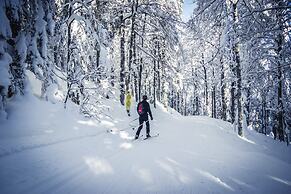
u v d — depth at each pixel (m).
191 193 3.43
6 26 5.85
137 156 5.61
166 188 3.60
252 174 4.44
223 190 3.57
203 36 11.58
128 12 16.98
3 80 5.51
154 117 17.12
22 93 6.77
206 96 32.19
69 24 9.17
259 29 8.98
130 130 9.96
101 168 4.49
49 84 7.77
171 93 44.47
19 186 3.30
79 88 8.93
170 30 16.88
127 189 3.51
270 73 13.03
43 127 6.30
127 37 18.67
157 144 7.40
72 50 9.40
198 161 5.29
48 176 3.80
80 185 3.58
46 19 7.76
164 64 20.42
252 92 16.73
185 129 11.38
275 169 4.96
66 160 4.68
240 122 11.25
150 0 17.00
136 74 22.31
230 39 9.85
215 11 10.30
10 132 5.29
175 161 5.23
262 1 9.02
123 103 15.71
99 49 10.62
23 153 4.55
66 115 7.84
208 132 10.61
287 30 8.61
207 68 27.59
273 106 16.61
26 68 6.87
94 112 9.66
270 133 30.94
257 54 12.38
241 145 8.88
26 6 6.78
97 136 7.49
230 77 15.23
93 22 10.25
